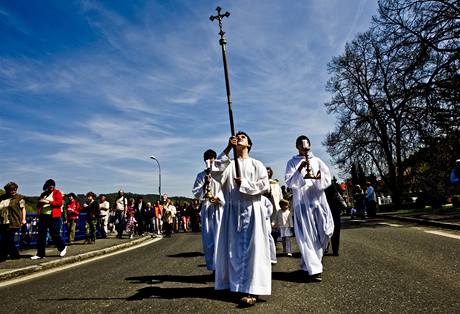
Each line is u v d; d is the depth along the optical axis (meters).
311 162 5.46
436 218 12.77
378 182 33.59
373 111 26.00
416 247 7.09
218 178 4.46
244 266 4.09
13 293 5.29
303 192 5.39
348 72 29.02
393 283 4.40
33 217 12.02
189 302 4.05
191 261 7.51
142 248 11.66
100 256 9.99
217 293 4.43
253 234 4.16
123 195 16.45
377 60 24.44
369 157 28.22
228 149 4.43
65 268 7.81
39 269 7.69
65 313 3.92
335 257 6.62
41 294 5.04
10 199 8.91
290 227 7.73
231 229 4.31
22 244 11.38
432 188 21.05
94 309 4.00
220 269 4.30
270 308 3.71
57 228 9.25
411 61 19.02
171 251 9.88
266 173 4.43
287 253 7.73
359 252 7.00
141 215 17.41
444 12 18.14
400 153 24.11
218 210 6.42
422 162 22.44
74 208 13.70
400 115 21.12
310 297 4.04
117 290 4.90
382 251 6.89
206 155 6.21
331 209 6.92
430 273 4.82
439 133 19.33
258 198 4.38
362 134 27.95
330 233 5.29
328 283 4.67
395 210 25.39
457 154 19.27
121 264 7.75
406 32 19.39
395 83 20.25
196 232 20.81
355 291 4.16
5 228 8.70
